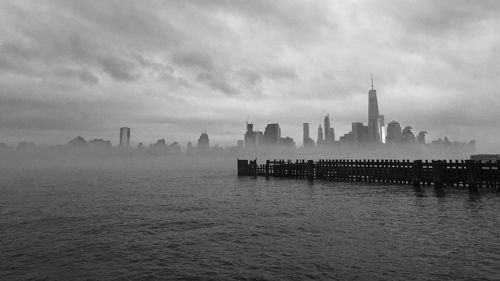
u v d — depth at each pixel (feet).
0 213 111.14
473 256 58.23
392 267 53.88
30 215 107.14
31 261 61.11
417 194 133.59
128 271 55.62
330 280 49.52
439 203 111.75
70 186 212.64
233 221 94.38
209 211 112.06
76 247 69.77
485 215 91.30
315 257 60.18
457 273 50.70
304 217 97.04
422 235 72.84
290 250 64.95
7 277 53.42
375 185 169.27
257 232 80.53
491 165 130.62
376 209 105.40
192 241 73.56
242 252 64.69
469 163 133.90
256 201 132.77
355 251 62.85
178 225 90.27
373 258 58.54
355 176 188.96
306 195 145.07
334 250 63.93
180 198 147.43
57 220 98.63
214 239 74.95
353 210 105.29
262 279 50.90
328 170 205.46
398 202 117.08
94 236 79.05
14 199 147.54
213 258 61.52
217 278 51.85
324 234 76.48
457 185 141.08
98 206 125.39
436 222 84.84
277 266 56.24
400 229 78.74
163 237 77.46
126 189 190.80
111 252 66.13
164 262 59.82
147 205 127.13
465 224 81.87
